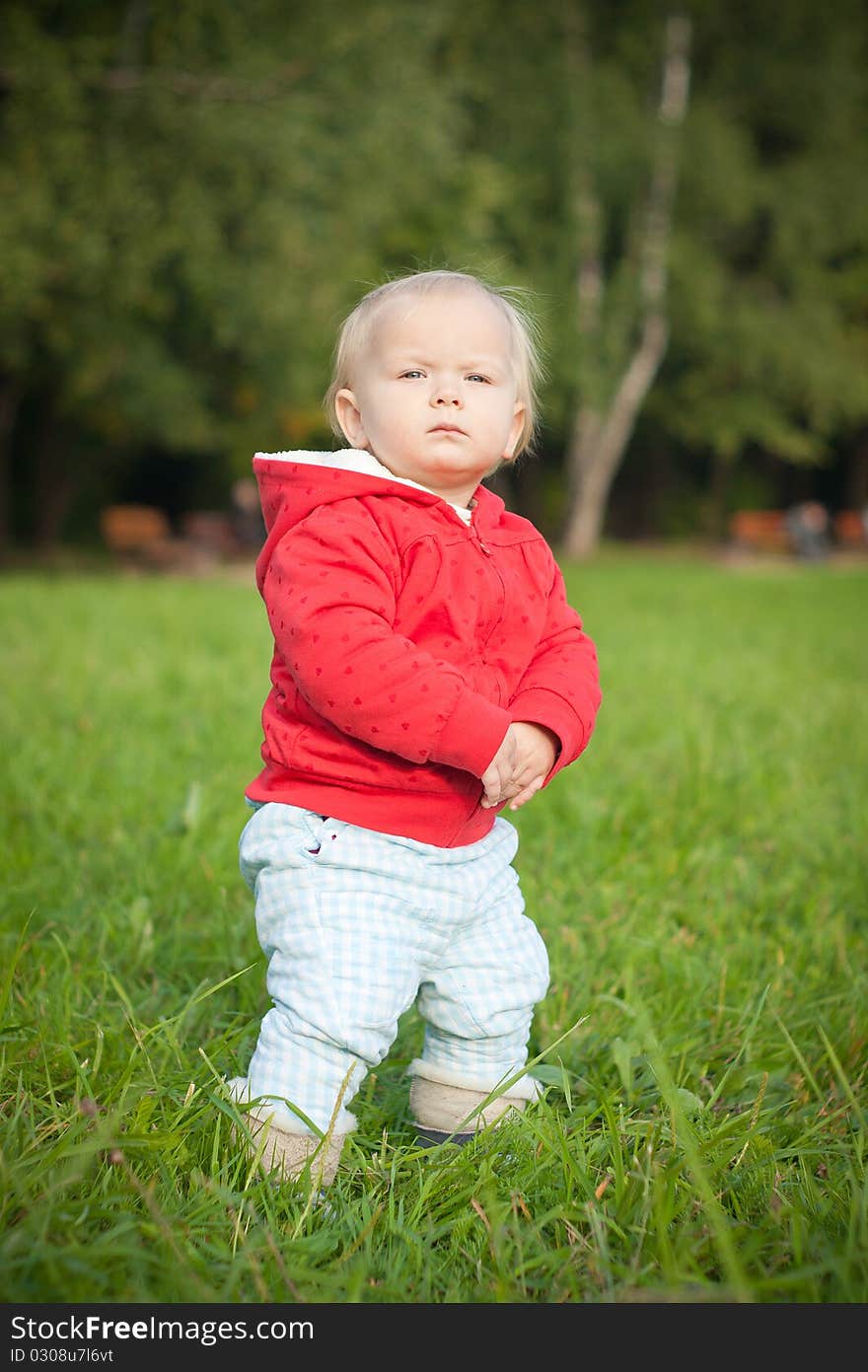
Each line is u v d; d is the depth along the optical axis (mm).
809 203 27312
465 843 2176
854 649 10484
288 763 2121
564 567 22719
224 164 15859
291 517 2170
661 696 7094
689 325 27891
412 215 21375
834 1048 2576
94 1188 1866
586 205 25469
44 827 3832
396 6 17781
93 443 26203
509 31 24719
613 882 3547
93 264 15023
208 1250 1740
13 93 15016
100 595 12594
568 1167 1945
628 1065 2234
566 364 25203
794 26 26719
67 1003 2400
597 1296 1706
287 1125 1967
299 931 2053
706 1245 1801
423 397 2178
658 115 25719
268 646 8609
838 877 3812
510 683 2219
